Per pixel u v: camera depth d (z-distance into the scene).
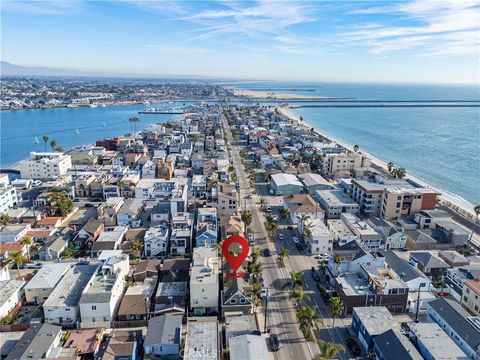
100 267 99.31
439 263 111.75
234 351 71.56
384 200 152.50
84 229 130.00
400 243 130.50
